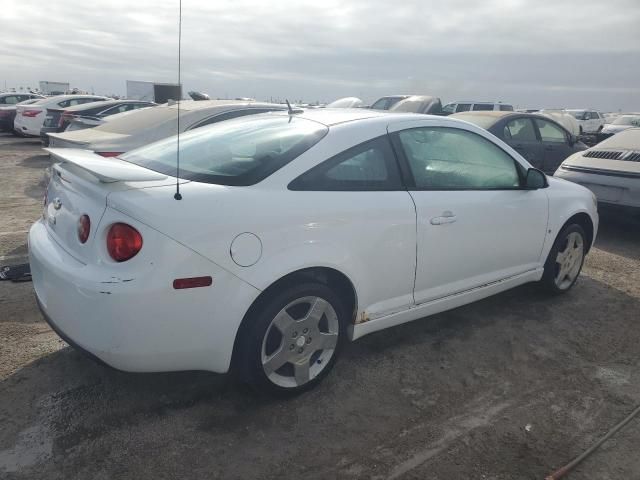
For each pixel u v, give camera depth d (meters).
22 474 2.17
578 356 3.39
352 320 2.94
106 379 2.87
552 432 2.60
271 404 2.73
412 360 3.25
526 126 8.29
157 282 2.20
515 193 3.69
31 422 2.49
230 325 2.41
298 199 2.59
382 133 3.04
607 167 6.10
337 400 2.80
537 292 4.39
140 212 2.21
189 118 6.18
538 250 3.96
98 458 2.29
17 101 20.66
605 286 4.66
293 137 2.87
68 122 11.18
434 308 3.31
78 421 2.52
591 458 2.42
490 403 2.83
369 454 2.40
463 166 3.44
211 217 2.32
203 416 2.61
